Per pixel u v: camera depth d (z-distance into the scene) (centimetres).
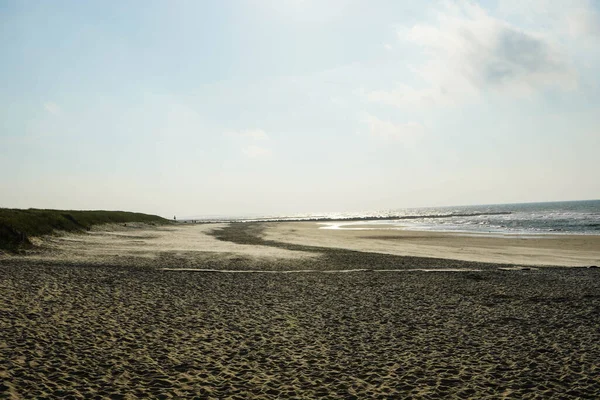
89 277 1869
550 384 845
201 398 755
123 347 996
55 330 1076
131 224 6738
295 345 1073
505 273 2369
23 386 750
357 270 2464
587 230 6862
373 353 1023
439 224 9938
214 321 1271
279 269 2466
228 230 7181
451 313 1441
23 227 3167
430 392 803
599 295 1755
